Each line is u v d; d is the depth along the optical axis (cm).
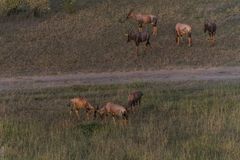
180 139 8494
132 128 9106
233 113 9850
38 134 8962
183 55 15850
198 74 14325
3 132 9081
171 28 18062
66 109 10900
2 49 17038
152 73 14638
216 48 16238
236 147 7938
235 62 15212
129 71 14962
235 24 18188
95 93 12438
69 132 9031
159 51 16212
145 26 18225
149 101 11119
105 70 15150
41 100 12119
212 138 8419
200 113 10069
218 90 12025
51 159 7581
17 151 8069
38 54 16562
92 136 8762
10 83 14325
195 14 19225
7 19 19988
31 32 18450
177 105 10688
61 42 17425
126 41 17100
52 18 19738
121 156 7662
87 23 18975
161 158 7512
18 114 10612
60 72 15200
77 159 7606
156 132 8794
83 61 15900
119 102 11244
